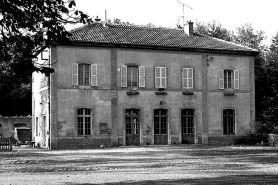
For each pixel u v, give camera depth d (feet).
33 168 61.26
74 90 112.16
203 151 96.17
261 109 150.92
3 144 102.53
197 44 124.98
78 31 117.39
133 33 124.16
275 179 46.75
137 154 88.07
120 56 116.67
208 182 44.19
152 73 119.24
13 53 33.53
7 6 31.60
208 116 124.06
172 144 119.96
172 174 52.47
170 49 120.78
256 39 200.34
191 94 122.42
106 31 121.49
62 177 49.60
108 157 80.89
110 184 42.93
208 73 124.67
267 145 120.26
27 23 32.53
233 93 126.72
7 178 49.06
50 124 109.81
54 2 32.42
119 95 116.06
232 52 126.72
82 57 113.29
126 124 116.98
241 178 47.85
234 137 126.00
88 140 112.47
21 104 179.11
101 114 114.32
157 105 119.24
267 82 150.61
